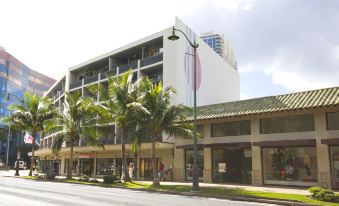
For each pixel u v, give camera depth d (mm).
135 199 15641
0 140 92688
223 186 23500
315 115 22938
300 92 24641
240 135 26734
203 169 29047
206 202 15125
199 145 28906
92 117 31953
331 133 22094
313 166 23016
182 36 37125
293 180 23766
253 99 27188
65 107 33969
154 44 40438
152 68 38938
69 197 15961
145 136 25781
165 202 14633
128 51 42969
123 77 28375
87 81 47812
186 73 36844
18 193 17547
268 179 25000
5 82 97625
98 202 14031
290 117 24297
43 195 16688
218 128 28438
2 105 95625
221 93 44125
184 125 25656
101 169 41062
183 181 29969
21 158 89750
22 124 39094
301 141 23000
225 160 27844
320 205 14094
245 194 17703
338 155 21922
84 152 42781
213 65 42844
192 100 37438
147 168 34688
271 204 15219
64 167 50125
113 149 35844
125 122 27531
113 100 27797
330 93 22594
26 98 40188
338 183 21641
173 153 31953
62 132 33062
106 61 47250
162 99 25719
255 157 25578
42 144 68125
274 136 24734
